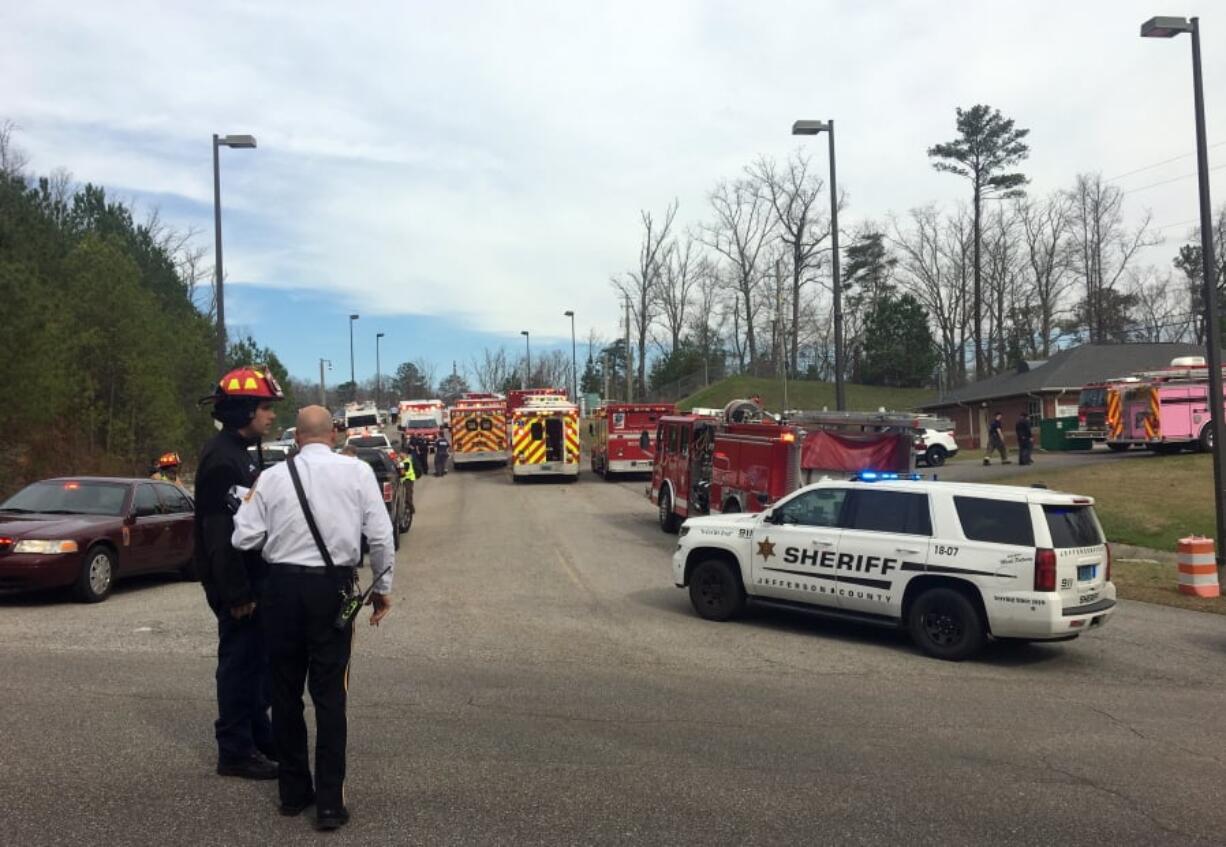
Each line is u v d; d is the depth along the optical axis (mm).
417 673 7676
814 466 14891
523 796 4855
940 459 33219
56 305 22328
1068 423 36906
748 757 5629
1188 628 10656
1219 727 6641
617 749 5715
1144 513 18797
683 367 67125
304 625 4352
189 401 31859
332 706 4363
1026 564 8609
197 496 4871
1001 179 59062
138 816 4453
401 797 4801
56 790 4766
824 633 10062
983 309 65438
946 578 8961
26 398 19328
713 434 17719
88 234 27891
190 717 6117
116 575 11531
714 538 10562
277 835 4266
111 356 25047
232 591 4723
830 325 70438
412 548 17234
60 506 11820
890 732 6301
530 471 32938
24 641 8656
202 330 34469
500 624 10031
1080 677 8305
